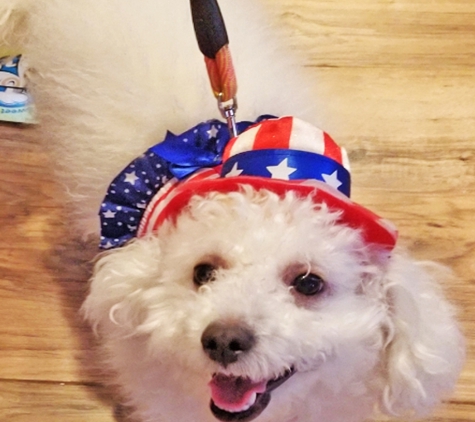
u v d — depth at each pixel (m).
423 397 0.82
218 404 0.75
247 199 0.71
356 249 0.75
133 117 0.94
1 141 1.27
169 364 0.80
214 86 0.76
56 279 1.16
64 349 1.10
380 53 1.39
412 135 1.29
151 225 0.79
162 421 0.98
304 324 0.71
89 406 1.06
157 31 0.99
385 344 0.80
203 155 0.78
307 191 0.70
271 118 0.81
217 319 0.69
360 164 1.26
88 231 1.06
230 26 1.03
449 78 1.37
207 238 0.72
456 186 1.24
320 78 1.35
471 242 1.19
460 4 1.46
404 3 1.46
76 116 0.99
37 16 1.09
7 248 1.18
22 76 1.25
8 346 1.10
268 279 0.72
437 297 0.81
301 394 0.80
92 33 1.01
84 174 0.98
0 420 1.05
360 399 0.86
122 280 0.78
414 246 1.18
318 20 1.43
